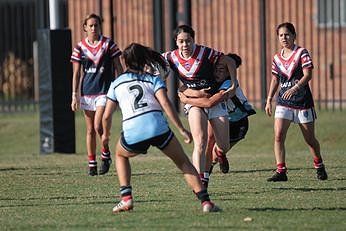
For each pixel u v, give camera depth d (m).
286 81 43.97
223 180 45.34
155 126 33.50
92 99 48.78
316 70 86.88
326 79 77.56
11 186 44.97
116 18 88.31
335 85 86.19
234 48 86.75
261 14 73.81
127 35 87.00
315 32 86.75
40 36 63.19
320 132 68.12
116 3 89.00
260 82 79.69
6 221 34.44
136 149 33.97
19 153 68.19
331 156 57.41
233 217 33.78
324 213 34.72
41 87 63.91
